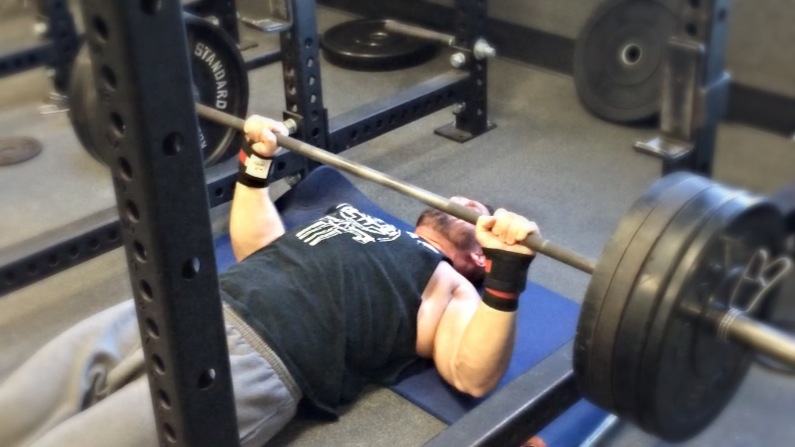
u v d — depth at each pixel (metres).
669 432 1.25
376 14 3.93
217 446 1.13
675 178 1.20
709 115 1.59
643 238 1.12
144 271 1.00
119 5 0.85
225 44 2.38
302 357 1.59
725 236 1.12
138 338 1.58
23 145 2.82
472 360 1.60
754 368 1.72
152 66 0.89
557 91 3.21
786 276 1.47
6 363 1.91
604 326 1.13
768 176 2.40
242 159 1.88
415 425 1.69
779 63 2.55
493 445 1.39
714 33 1.52
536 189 2.55
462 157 2.76
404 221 2.38
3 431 1.42
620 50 2.93
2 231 2.35
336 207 1.91
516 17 3.38
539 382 1.49
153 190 0.93
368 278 1.69
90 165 2.70
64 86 3.03
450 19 3.62
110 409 1.37
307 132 2.35
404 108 2.61
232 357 1.49
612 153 2.76
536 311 1.96
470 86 2.81
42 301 2.12
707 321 1.16
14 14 3.75
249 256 1.72
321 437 1.67
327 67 3.43
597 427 1.64
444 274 1.77
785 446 1.56
